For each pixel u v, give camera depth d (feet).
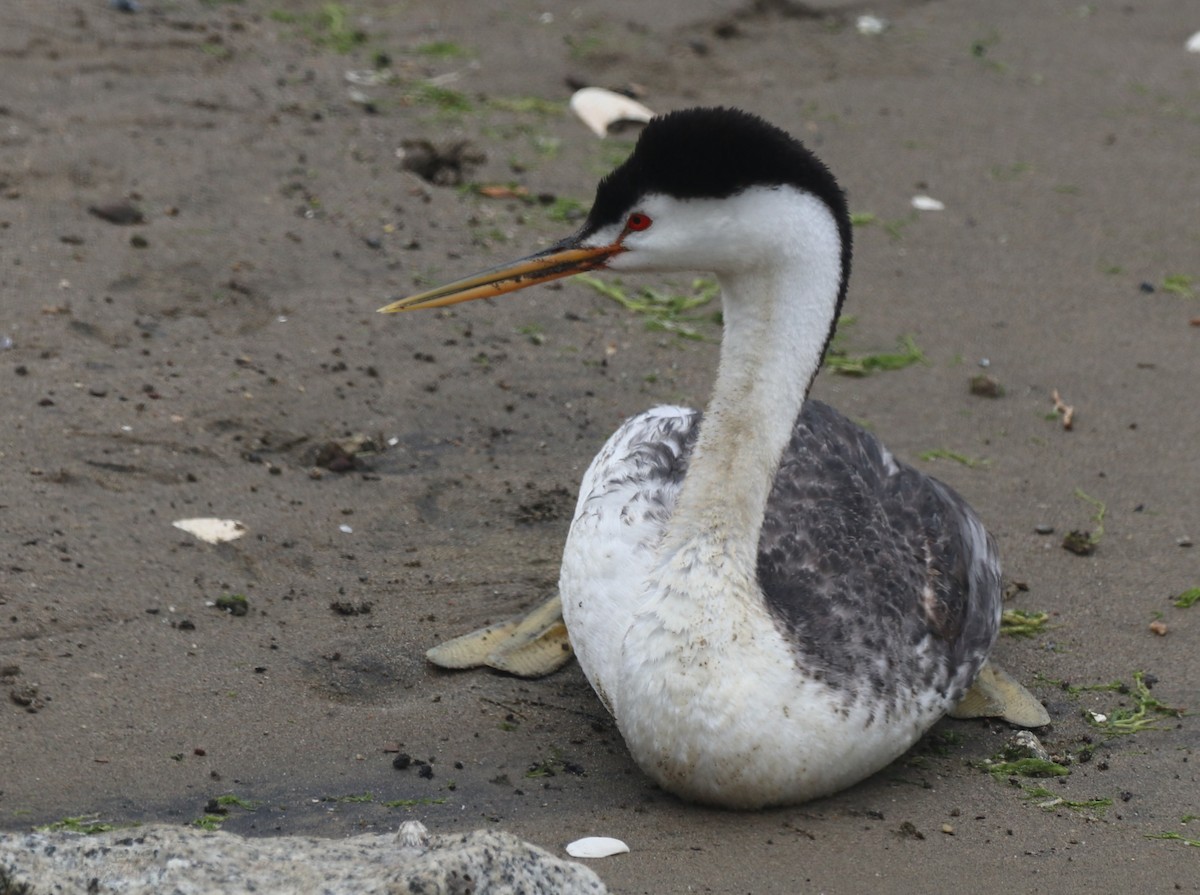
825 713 26.17
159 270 44.78
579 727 29.68
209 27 61.93
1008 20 75.20
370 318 44.27
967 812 27.25
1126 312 49.90
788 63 67.31
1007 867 25.46
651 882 24.20
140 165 50.08
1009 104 65.51
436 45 64.39
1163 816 27.43
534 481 38.32
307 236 47.88
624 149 57.31
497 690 30.71
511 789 27.12
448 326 44.88
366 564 34.47
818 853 25.44
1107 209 56.90
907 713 27.50
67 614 30.89
